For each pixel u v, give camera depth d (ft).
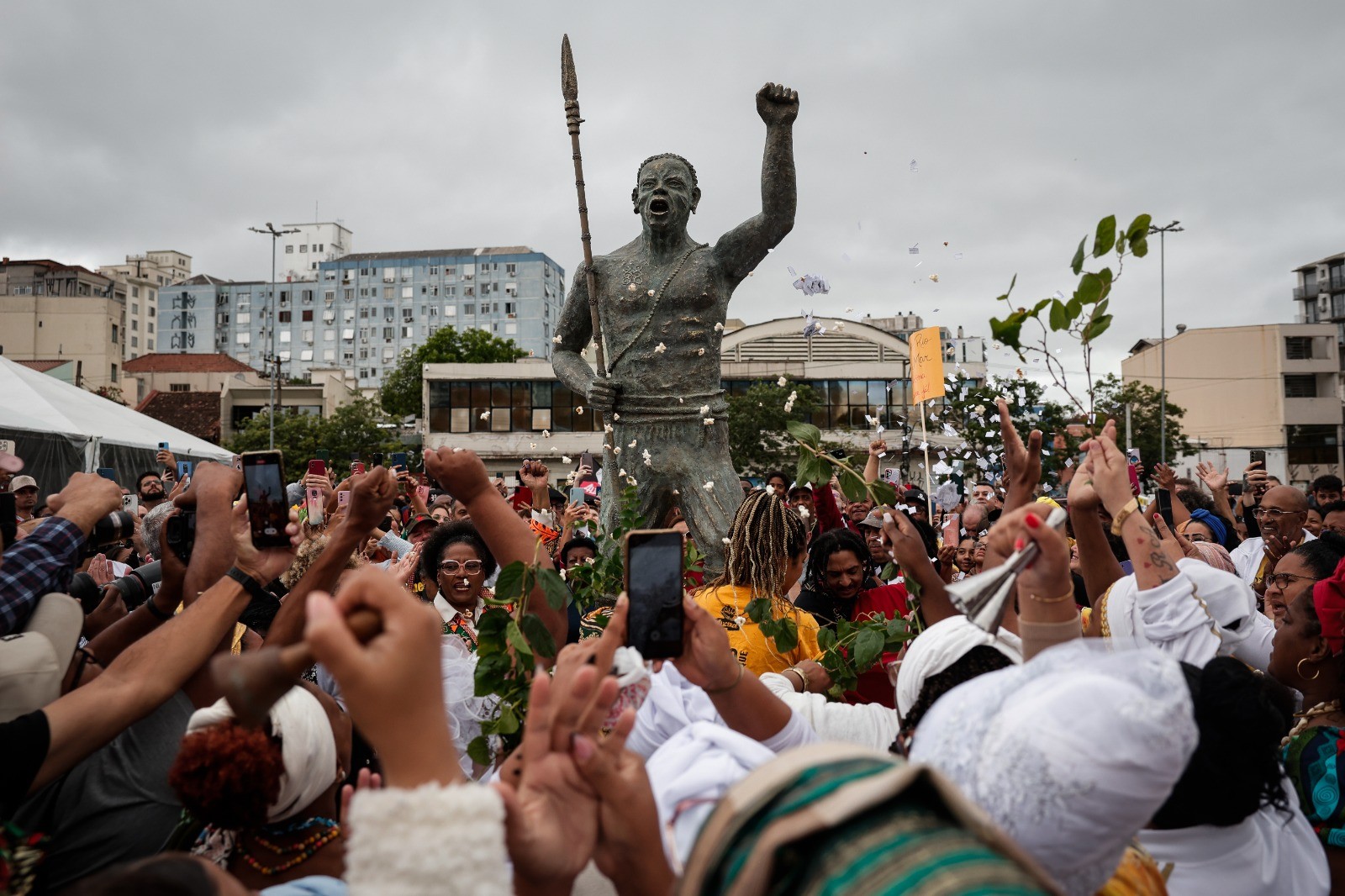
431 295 378.53
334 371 195.72
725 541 11.26
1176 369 184.65
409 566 13.69
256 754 6.47
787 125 17.26
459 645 11.31
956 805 3.35
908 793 3.50
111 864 7.31
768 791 3.61
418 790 3.66
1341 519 18.78
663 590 6.03
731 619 10.71
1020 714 4.28
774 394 110.52
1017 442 9.66
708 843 3.66
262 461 7.24
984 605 5.41
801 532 11.00
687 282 18.04
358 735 10.44
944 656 6.59
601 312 18.83
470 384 135.95
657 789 5.07
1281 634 9.43
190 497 9.07
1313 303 258.16
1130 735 4.02
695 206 18.75
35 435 36.73
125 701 6.55
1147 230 7.01
